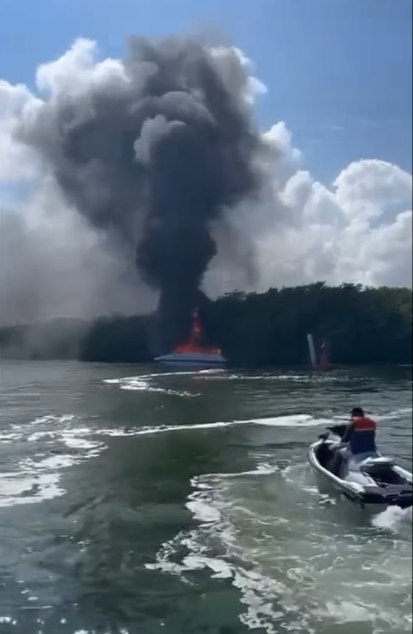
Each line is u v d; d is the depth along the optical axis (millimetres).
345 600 8750
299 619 8234
